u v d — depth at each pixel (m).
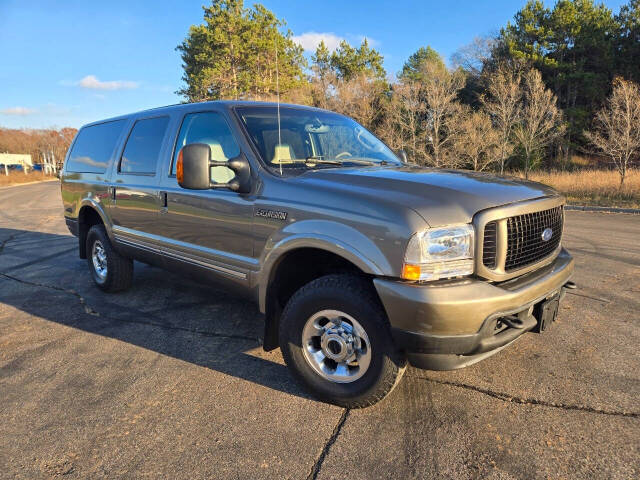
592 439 2.43
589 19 40.53
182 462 2.32
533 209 2.67
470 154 29.88
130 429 2.61
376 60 45.66
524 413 2.68
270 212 2.93
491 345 2.39
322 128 3.77
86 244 5.38
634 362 3.27
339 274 2.73
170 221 3.80
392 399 2.87
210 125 3.56
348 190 2.67
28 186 41.69
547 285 2.66
